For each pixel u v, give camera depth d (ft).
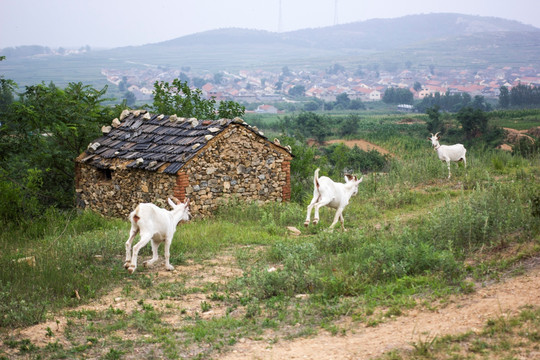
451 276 28.68
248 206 58.95
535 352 18.83
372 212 53.52
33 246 42.39
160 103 94.32
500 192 43.39
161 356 22.33
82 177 71.15
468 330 21.30
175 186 56.75
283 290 30.04
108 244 40.24
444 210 38.01
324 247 39.52
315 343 22.47
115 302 29.32
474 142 220.43
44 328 25.29
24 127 63.05
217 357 21.97
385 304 26.03
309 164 89.56
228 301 29.37
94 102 83.71
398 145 200.44
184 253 40.22
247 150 61.93
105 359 22.09
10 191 58.90
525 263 28.37
